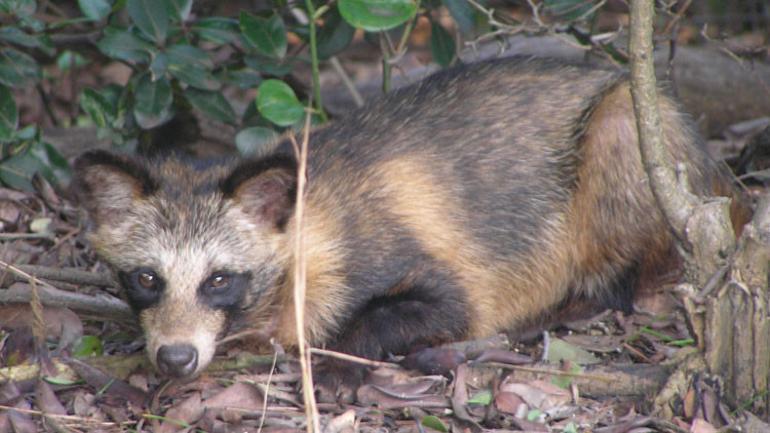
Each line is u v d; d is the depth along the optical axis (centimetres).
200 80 1175
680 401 828
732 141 1512
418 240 957
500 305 1027
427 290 945
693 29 1741
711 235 799
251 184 897
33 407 854
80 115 1669
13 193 1223
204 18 1241
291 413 839
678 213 809
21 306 944
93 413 847
